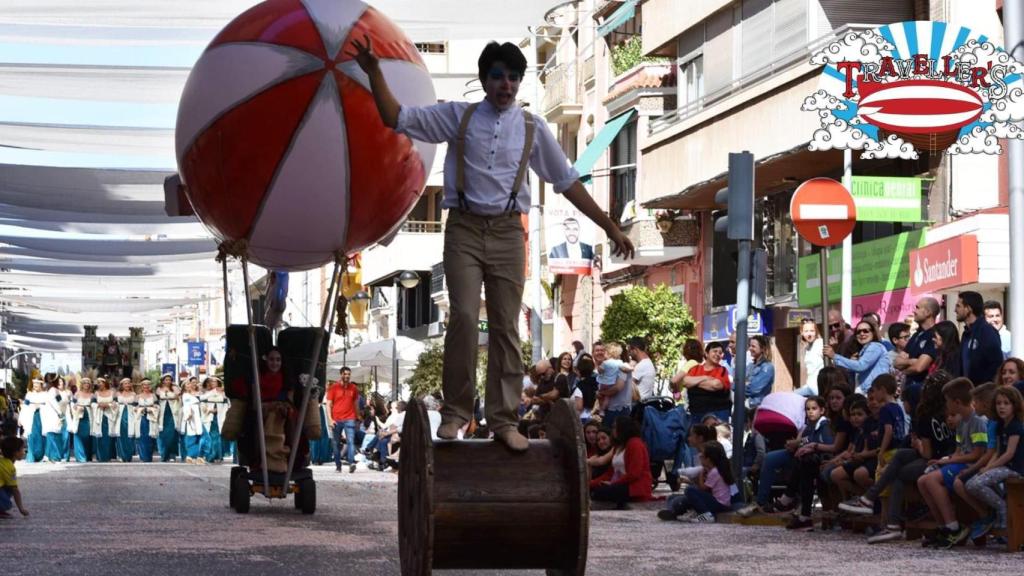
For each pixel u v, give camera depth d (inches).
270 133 530.9
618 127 1545.3
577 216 1496.1
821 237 754.2
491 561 347.9
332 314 676.7
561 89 1871.3
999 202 967.6
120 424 1558.8
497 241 350.0
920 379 620.1
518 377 353.7
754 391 800.3
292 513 695.7
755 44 1214.3
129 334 3499.0
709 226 1457.9
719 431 800.9
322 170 536.4
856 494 601.9
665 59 1589.6
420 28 784.9
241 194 540.1
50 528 593.3
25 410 1557.6
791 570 453.7
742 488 703.1
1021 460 526.0
